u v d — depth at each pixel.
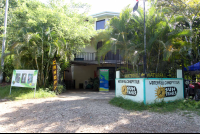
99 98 9.53
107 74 14.01
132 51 7.68
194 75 9.13
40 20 10.67
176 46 7.86
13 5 16.50
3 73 14.07
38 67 11.64
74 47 12.59
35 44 10.23
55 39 10.81
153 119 5.23
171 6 9.99
